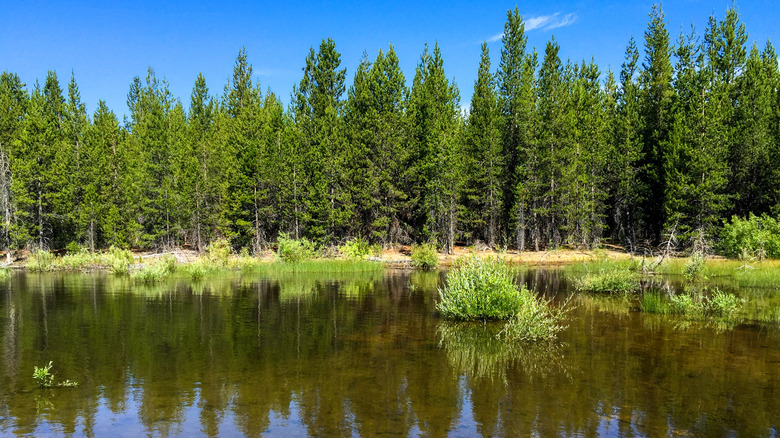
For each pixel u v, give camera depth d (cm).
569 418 646
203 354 980
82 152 4375
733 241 3095
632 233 4516
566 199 4144
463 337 1135
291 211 4234
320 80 4922
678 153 3712
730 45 4078
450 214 4153
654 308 1450
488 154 4184
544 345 1048
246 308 1562
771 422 630
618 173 4259
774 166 3525
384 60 4309
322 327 1256
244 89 6081
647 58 4541
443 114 4316
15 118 4722
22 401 716
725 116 3697
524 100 4259
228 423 632
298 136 4356
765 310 1445
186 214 4212
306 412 669
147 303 1667
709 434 595
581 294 1848
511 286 1360
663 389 759
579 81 4628
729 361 912
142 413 668
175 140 4909
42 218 4209
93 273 2952
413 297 1827
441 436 588
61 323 1307
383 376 834
